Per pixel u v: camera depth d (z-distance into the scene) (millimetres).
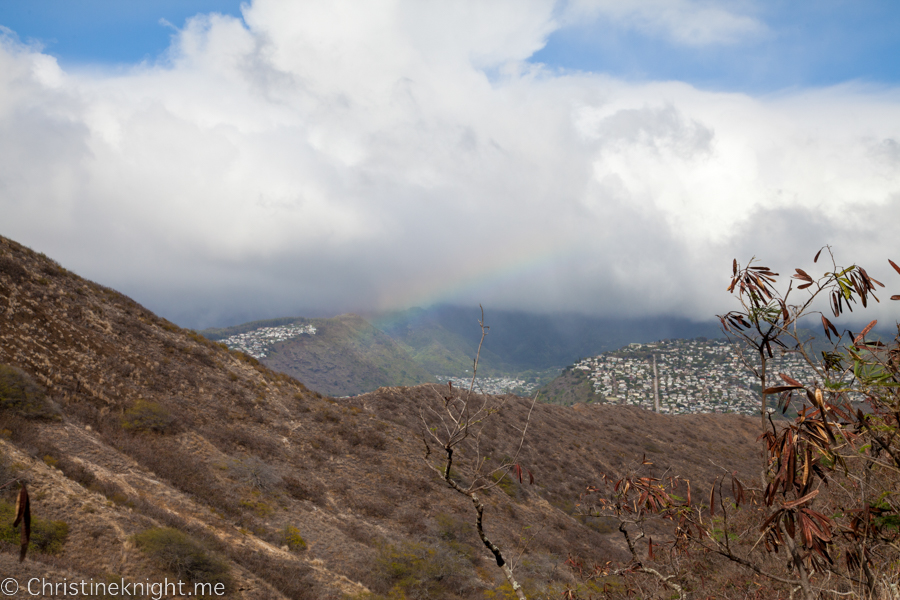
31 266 32062
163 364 31312
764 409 3016
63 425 20297
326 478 28547
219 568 15016
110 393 25438
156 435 24016
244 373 36562
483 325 4094
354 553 21531
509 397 63812
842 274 3170
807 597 2797
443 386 52375
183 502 19547
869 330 3072
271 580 16578
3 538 12469
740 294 3320
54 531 13477
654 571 4672
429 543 24344
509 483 35781
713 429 79750
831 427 2756
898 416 2807
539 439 52219
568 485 43375
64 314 29031
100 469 18703
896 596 2945
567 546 29172
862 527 3209
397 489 29984
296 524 22250
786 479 2664
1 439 16828
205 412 28938
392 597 18875
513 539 27562
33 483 15242
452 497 30812
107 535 14492
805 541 2605
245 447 27562
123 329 32156
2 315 25219
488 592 20750
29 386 20703
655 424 78062
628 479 4613
